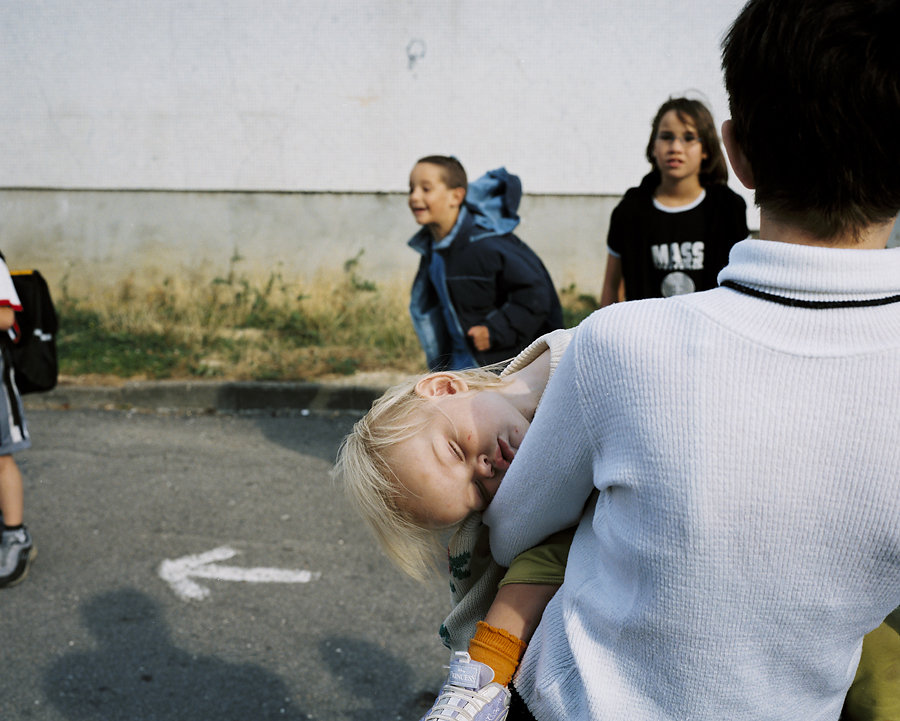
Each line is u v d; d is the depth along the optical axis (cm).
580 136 816
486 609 137
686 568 90
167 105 830
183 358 701
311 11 809
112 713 289
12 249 855
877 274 85
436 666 319
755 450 86
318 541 415
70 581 375
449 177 410
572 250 834
